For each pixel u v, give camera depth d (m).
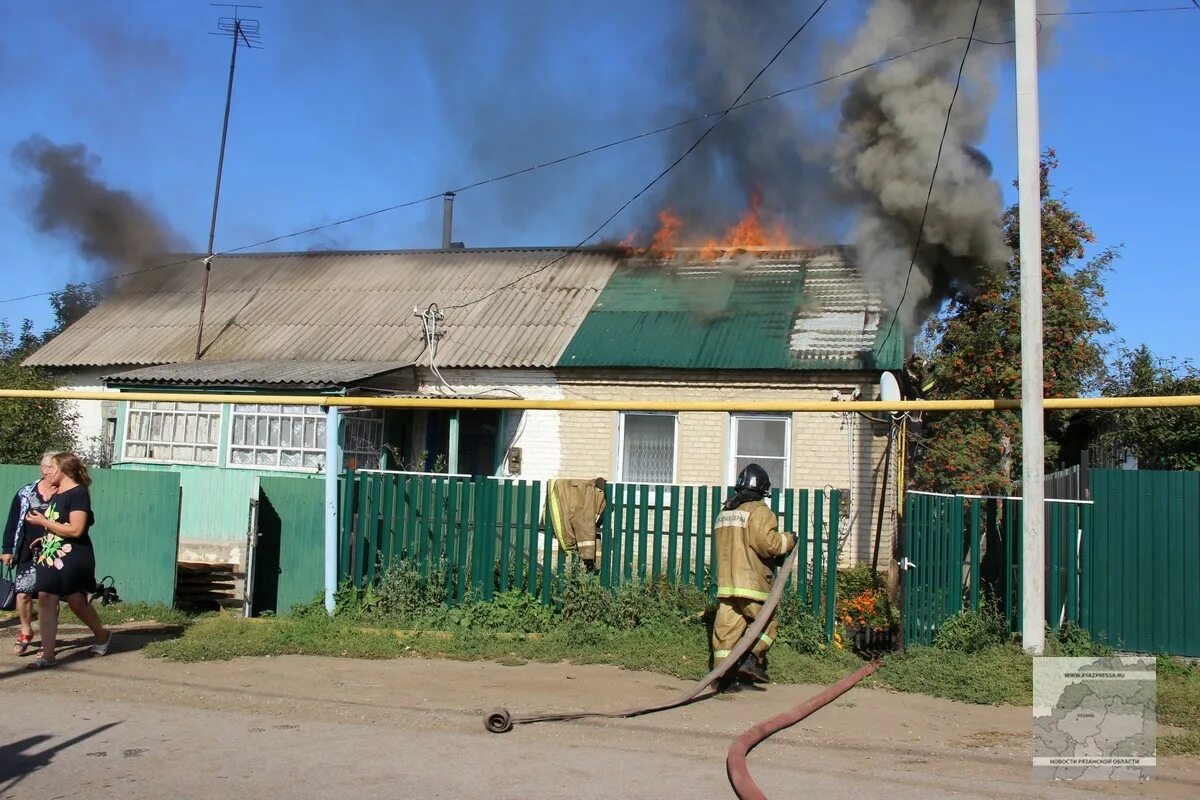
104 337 18.22
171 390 14.88
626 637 8.66
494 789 5.00
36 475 11.19
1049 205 15.92
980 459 14.84
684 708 6.69
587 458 14.12
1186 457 16.14
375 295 18.03
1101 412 17.80
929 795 4.99
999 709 6.79
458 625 9.15
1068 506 8.32
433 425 15.40
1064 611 8.29
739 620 7.24
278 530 10.23
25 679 7.37
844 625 8.87
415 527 9.79
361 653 8.31
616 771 5.32
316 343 16.47
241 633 9.01
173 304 19.12
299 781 5.12
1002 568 8.56
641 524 9.24
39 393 10.93
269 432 14.61
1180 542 8.02
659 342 14.29
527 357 14.52
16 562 7.91
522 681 7.45
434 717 6.39
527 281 17.30
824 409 8.59
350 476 9.94
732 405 8.84
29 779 5.13
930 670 7.56
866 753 5.72
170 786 5.04
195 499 14.84
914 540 8.25
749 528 7.24
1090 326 15.46
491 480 9.59
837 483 13.02
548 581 9.36
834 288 15.31
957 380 15.62
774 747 5.79
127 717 6.34
